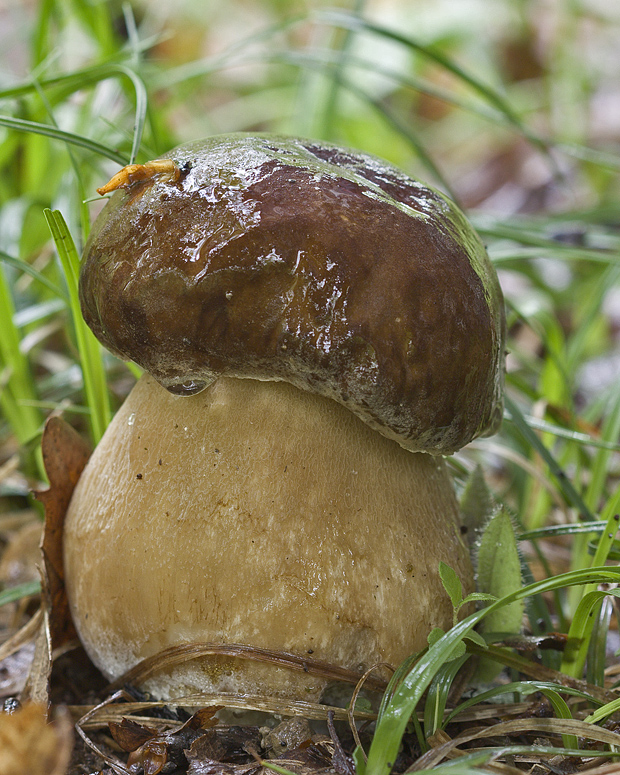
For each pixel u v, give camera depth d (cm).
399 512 45
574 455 55
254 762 44
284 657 44
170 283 44
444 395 44
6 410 53
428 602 45
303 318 43
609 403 55
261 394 45
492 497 48
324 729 45
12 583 51
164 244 44
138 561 44
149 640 45
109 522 45
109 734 45
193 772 44
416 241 44
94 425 49
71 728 45
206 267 43
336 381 44
